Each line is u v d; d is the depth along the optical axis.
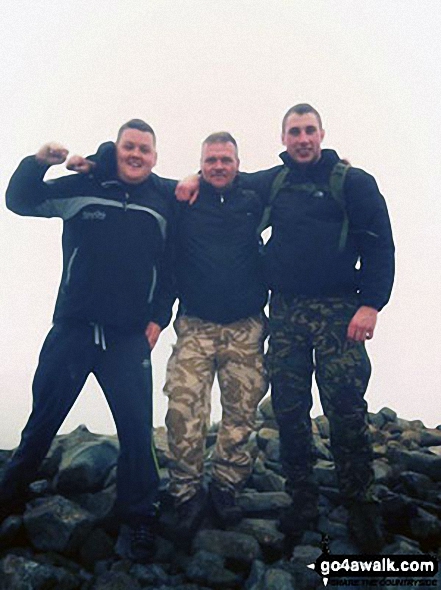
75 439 2.67
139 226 2.18
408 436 3.09
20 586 1.79
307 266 2.18
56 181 2.21
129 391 2.14
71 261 2.18
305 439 2.25
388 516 2.27
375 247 2.16
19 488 2.16
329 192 2.19
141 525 2.11
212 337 2.37
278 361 2.23
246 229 2.32
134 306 2.20
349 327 2.11
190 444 2.26
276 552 2.16
